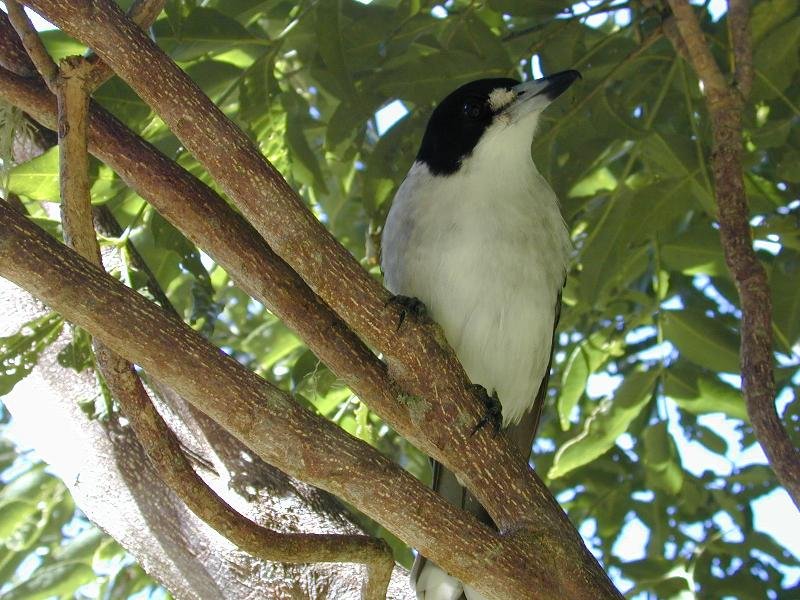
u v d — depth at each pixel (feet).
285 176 17.81
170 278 20.31
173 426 15.64
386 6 18.48
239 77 18.24
